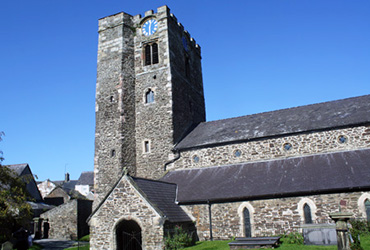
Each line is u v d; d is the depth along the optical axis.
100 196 28.05
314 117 25.16
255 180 22.06
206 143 26.50
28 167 50.38
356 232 16.30
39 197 52.50
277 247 16.66
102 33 32.66
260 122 27.39
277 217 19.66
